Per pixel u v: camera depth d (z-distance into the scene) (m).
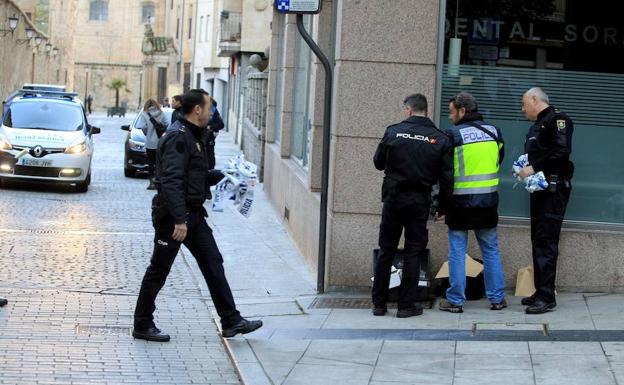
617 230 11.53
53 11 77.38
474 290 11.32
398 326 10.20
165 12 101.06
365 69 11.61
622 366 8.53
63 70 80.94
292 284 12.79
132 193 24.33
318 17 14.63
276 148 22.17
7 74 46.66
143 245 16.05
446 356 9.03
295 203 16.59
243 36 43.91
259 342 9.66
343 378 8.42
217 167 32.81
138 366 8.78
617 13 11.63
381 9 11.56
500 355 8.99
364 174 11.71
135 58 103.81
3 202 20.97
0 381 8.09
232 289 12.50
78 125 24.77
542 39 11.66
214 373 8.67
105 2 103.19
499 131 10.70
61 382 8.16
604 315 10.39
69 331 9.98
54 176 23.55
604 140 11.64
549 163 10.41
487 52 11.66
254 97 32.69
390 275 10.99
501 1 11.65
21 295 11.64
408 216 10.52
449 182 10.33
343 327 10.23
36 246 15.35
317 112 14.31
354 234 11.78
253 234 17.44
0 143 23.48
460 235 10.63
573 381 8.15
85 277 13.05
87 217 19.28
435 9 11.58
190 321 10.69
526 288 11.34
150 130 25.06
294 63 19.81
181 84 86.12
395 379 8.38
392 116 11.66
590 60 11.66
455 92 11.71
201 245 9.60
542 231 10.56
